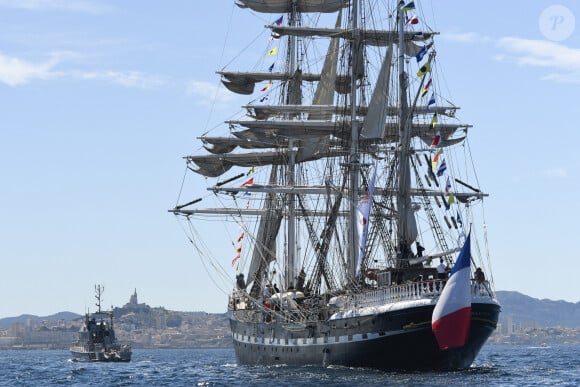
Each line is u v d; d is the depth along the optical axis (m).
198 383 129.62
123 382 148.50
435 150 136.50
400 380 110.88
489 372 126.81
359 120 149.38
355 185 144.88
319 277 149.38
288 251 167.50
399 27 131.88
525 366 163.62
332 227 149.00
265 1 176.62
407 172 129.12
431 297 113.31
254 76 176.50
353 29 147.38
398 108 138.50
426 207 133.00
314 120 161.00
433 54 133.75
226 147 176.00
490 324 116.25
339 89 167.50
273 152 171.25
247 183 165.38
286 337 141.00
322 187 163.88
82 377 169.00
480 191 149.25
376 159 151.50
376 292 121.75
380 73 140.50
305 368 132.75
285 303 144.75
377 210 138.00
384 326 117.62
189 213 173.25
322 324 130.50
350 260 142.50
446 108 154.12
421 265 124.31
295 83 175.25
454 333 110.12
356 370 124.00
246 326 157.38
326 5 175.50
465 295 109.50
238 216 175.25
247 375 134.50
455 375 116.75
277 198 171.25
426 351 115.69
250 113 171.88
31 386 147.38
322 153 166.75
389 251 134.75
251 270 174.12
